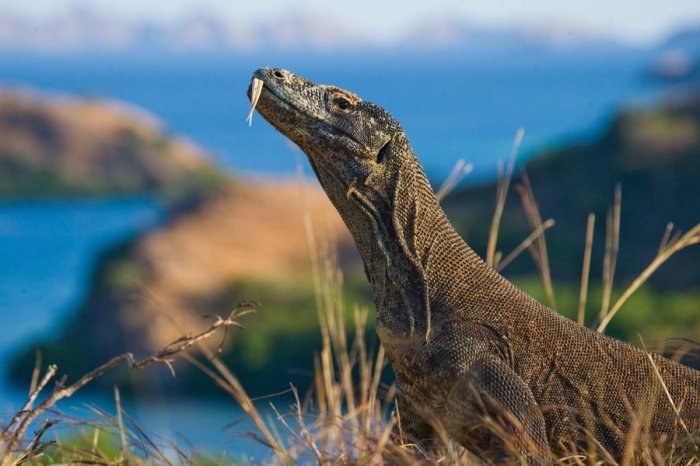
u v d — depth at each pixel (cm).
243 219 14325
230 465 2373
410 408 2152
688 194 16375
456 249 2189
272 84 2212
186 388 8962
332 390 2519
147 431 2548
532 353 2103
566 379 2119
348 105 2230
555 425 2105
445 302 2103
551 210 16100
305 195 2969
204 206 14788
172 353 1997
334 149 2206
